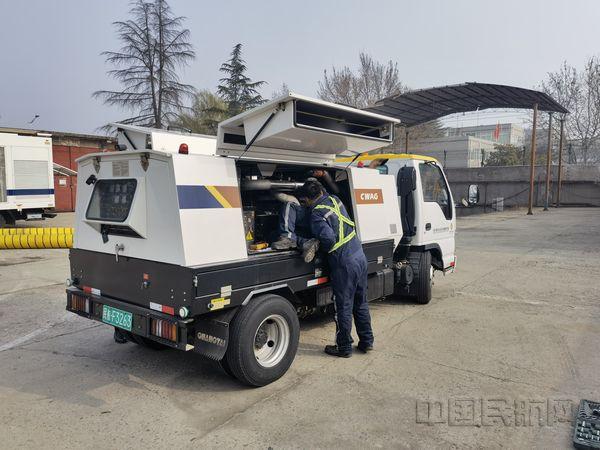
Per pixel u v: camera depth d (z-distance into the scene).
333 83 36.47
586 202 28.47
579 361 4.90
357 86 36.16
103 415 3.81
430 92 18.88
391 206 6.18
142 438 3.46
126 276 4.27
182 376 4.59
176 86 26.47
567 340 5.54
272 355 4.46
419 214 6.90
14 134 15.05
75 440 3.44
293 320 4.52
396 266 6.85
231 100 30.12
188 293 3.72
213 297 3.87
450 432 3.54
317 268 4.96
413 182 6.55
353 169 5.49
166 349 5.35
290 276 4.62
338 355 5.05
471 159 43.62
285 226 4.77
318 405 3.95
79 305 4.76
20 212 15.52
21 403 4.02
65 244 13.05
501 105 22.25
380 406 3.93
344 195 5.57
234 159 4.24
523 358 4.99
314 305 5.22
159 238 3.94
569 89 35.25
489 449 3.33
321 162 5.51
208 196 3.96
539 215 23.23
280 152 5.02
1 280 8.97
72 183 23.52
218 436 3.48
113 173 4.33
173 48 26.23
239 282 4.09
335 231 4.77
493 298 7.58
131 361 4.98
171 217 3.82
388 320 6.38
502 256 11.72
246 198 5.11
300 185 5.39
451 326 6.10
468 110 22.83
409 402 4.00
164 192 3.87
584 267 10.12
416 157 6.96
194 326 4.12
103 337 5.77
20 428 3.61
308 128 4.48
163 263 3.92
